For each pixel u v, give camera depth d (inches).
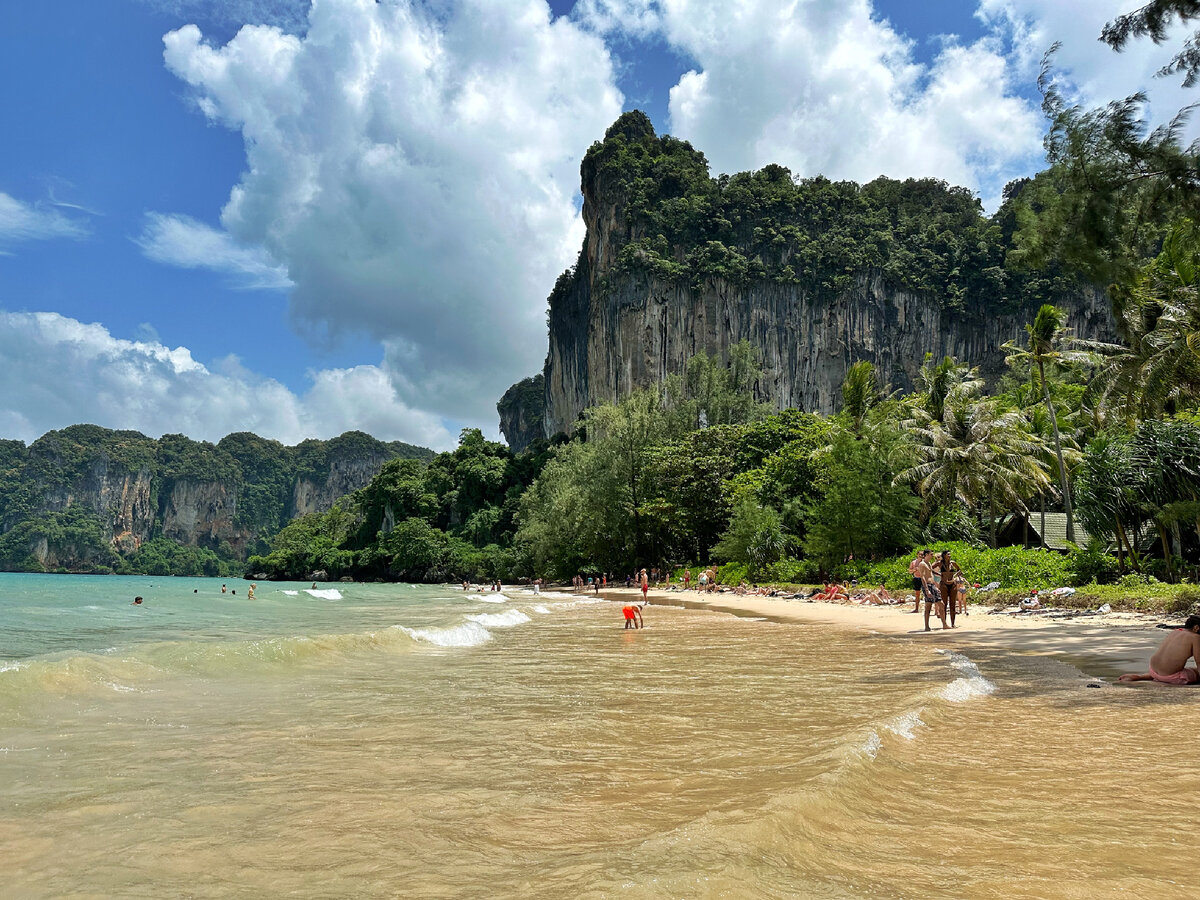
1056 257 507.5
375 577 4291.3
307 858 135.8
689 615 1023.0
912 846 137.9
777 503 1966.0
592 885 116.5
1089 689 326.0
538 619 964.6
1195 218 480.1
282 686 362.9
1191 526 1015.6
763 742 230.4
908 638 606.9
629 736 244.4
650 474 2420.0
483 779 192.4
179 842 145.1
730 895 112.1
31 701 305.0
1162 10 471.5
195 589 2738.7
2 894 119.3
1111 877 122.0
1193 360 1032.2
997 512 1801.2
